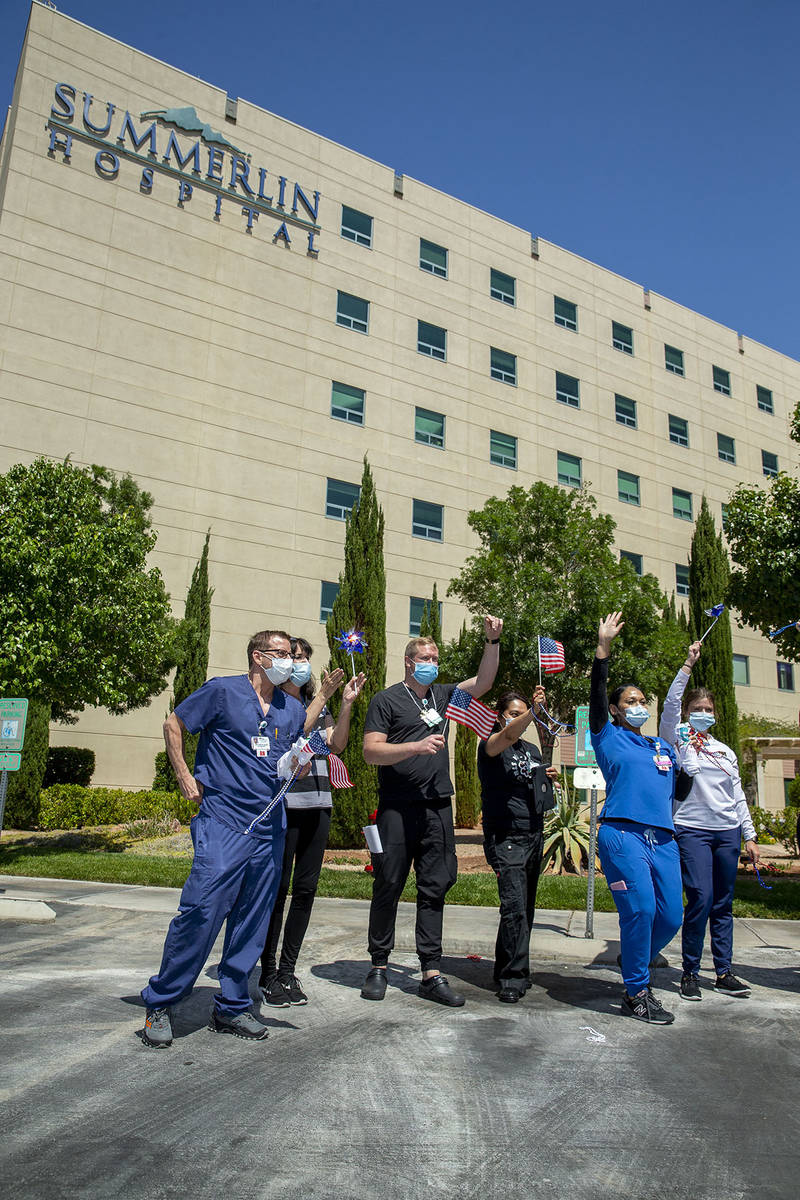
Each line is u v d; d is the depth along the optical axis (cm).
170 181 2477
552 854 1259
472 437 2977
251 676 428
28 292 2194
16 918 710
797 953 695
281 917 493
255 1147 281
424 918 507
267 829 409
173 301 2428
